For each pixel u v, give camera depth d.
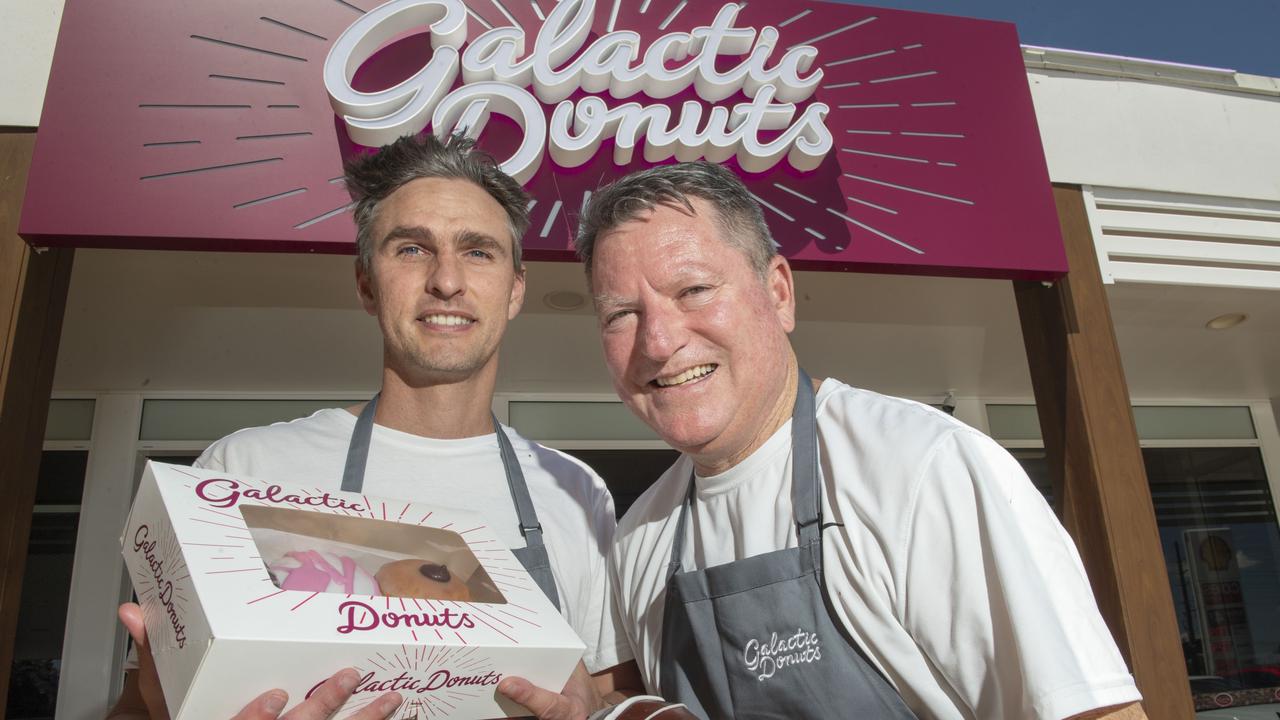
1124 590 2.60
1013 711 0.93
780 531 1.15
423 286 1.26
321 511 0.92
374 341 3.66
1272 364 4.46
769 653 1.09
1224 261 3.17
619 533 1.42
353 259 3.00
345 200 2.36
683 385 1.17
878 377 4.50
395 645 0.73
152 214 2.26
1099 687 0.87
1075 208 3.02
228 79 2.40
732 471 1.22
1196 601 4.68
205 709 0.68
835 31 2.85
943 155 2.80
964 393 4.78
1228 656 4.58
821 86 2.78
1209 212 3.17
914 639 1.02
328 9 2.52
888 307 3.65
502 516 1.30
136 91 2.35
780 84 2.69
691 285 1.15
